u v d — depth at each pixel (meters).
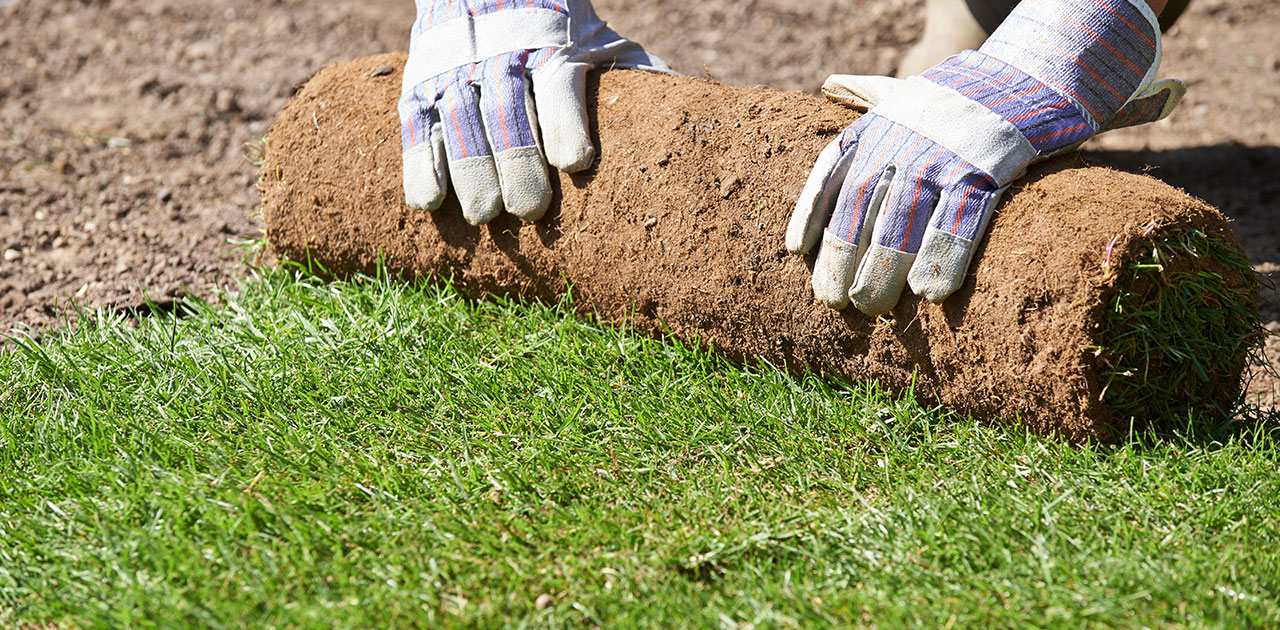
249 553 3.00
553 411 3.71
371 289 4.50
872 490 3.35
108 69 8.05
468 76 4.11
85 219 5.79
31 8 9.06
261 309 4.49
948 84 3.51
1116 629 2.66
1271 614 2.67
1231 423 3.51
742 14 9.07
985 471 3.36
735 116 3.88
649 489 3.34
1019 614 2.70
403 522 3.12
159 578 2.90
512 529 3.13
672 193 3.83
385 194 4.37
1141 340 3.27
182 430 3.61
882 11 9.00
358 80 4.57
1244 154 6.54
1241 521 3.05
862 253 3.46
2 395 3.89
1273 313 4.66
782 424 3.61
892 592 2.83
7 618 2.86
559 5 4.23
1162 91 3.70
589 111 4.10
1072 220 3.24
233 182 6.30
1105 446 3.39
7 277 5.14
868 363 3.66
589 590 2.86
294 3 9.27
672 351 4.01
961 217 3.33
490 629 2.75
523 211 4.04
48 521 3.20
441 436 3.61
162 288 5.04
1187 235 3.25
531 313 4.23
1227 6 8.85
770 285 3.71
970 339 3.40
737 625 2.74
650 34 8.77
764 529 3.10
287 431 3.59
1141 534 3.03
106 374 3.97
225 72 7.96
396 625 2.75
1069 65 3.49
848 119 3.77
